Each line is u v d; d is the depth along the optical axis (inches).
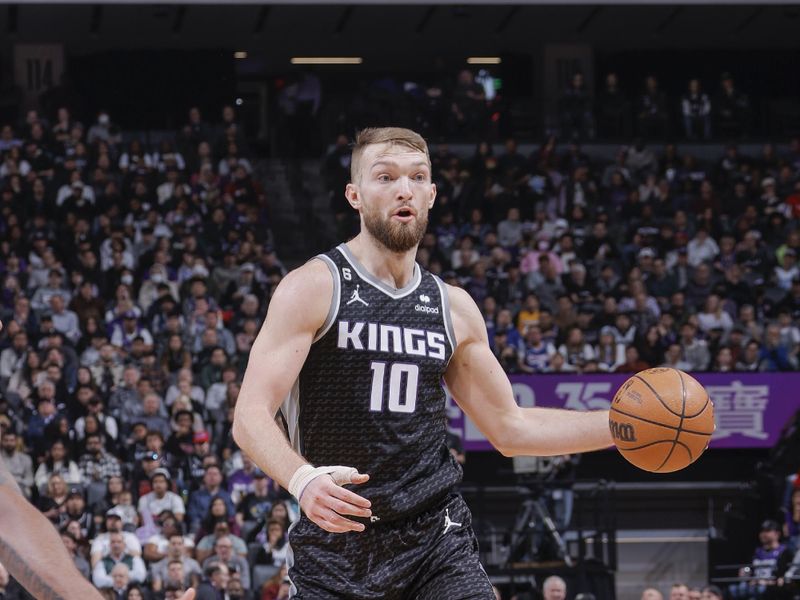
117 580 517.0
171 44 1183.6
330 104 1085.1
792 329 776.3
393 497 157.9
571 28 1190.9
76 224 854.5
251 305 765.3
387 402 159.3
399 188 158.6
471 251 854.5
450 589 156.2
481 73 1288.1
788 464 682.8
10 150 920.9
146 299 782.5
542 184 957.8
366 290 160.4
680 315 788.0
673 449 156.9
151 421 642.2
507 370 706.2
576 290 816.3
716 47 1262.3
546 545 594.9
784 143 1080.8
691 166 1008.9
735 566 614.5
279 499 602.2
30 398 642.2
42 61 1153.4
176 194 901.2
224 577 527.8
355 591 156.9
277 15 1119.0
